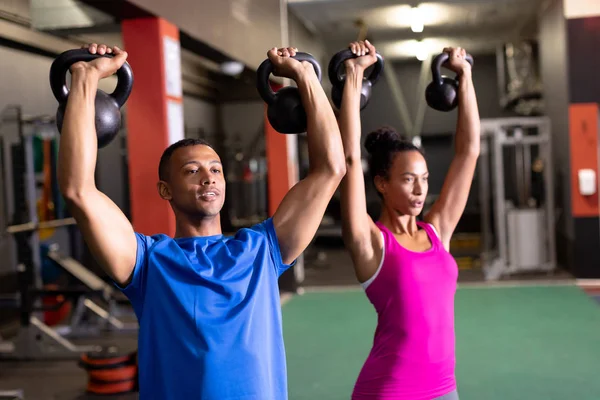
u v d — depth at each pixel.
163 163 1.47
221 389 1.29
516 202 11.00
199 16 5.01
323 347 5.34
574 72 8.09
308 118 1.47
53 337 5.24
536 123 8.30
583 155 8.09
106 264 1.32
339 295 7.74
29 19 5.71
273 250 1.47
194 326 1.32
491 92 12.96
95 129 1.30
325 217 12.67
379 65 1.68
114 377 4.23
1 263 6.45
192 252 1.39
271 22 7.10
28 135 5.50
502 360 4.79
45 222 5.75
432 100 1.93
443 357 1.82
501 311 6.50
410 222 1.96
